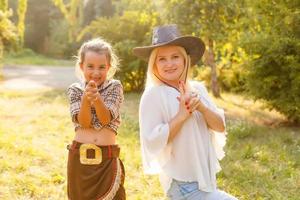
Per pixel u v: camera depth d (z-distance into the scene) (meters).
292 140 8.63
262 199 5.24
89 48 3.45
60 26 41.09
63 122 10.02
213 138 3.33
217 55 15.83
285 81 9.63
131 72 16.86
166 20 14.22
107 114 3.37
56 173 5.97
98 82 3.46
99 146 3.42
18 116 10.79
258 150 7.62
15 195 5.13
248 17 11.87
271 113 11.98
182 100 3.08
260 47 9.67
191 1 13.80
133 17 16.83
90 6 23.55
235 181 5.90
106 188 3.41
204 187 3.14
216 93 15.02
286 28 9.71
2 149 7.04
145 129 3.15
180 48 3.23
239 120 10.45
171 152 3.19
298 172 6.40
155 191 5.44
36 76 24.19
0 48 17.72
